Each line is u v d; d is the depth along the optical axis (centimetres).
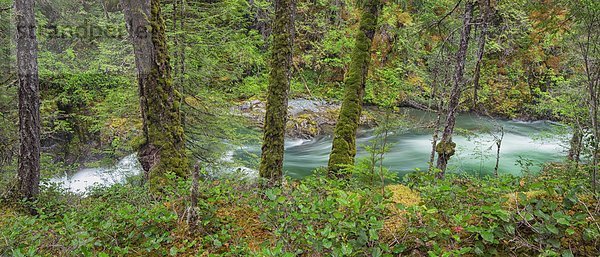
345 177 771
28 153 789
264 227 457
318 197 482
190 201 495
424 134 1720
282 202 443
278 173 691
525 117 1759
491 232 320
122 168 1147
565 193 358
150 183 722
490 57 1531
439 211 386
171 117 760
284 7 665
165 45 753
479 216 363
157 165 739
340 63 1673
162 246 434
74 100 1484
